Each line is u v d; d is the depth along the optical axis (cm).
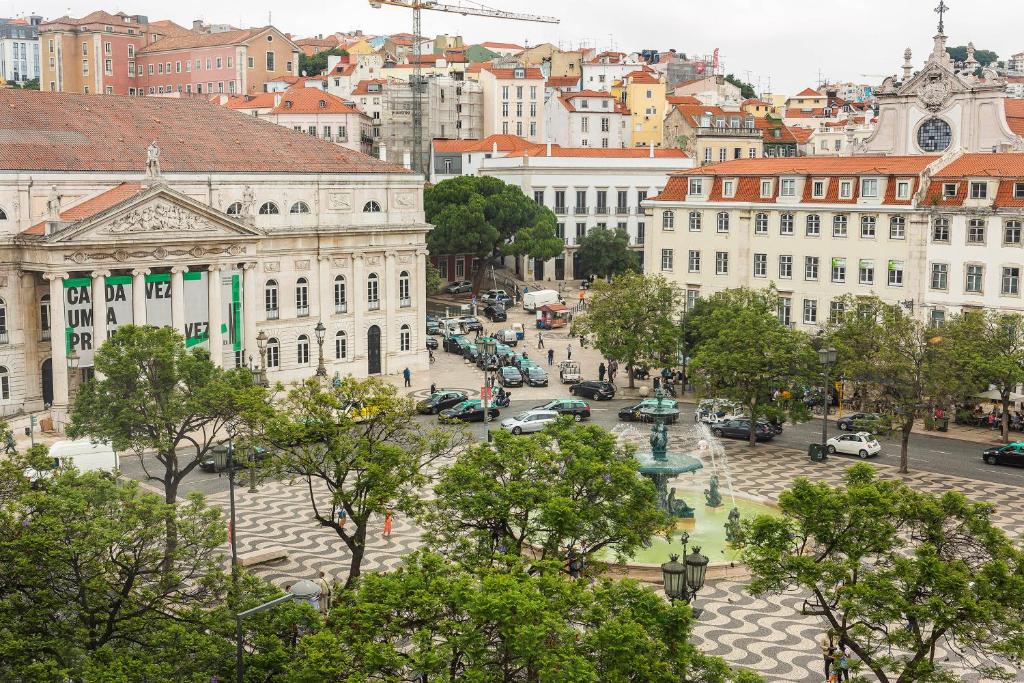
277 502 7069
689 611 3334
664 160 18712
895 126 12238
